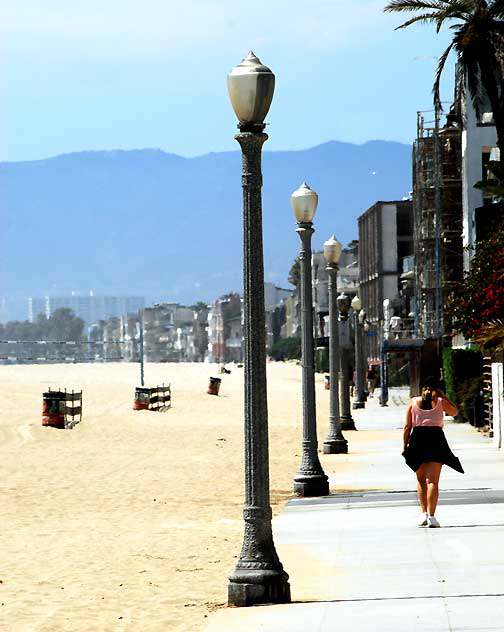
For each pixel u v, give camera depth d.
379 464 66.31
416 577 29.59
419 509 43.47
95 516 52.81
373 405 164.00
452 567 30.69
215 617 26.45
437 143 191.00
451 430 92.06
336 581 29.88
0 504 58.69
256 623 25.45
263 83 26.91
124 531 46.81
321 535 38.25
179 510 54.03
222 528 46.53
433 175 192.25
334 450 75.19
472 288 86.25
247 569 27.97
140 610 29.92
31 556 40.72
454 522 39.06
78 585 34.34
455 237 191.50
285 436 107.69
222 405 174.00
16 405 160.00
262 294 27.47
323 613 26.02
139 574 35.81
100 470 77.25
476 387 91.19
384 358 161.62
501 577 28.88
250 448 27.94
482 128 158.12
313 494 51.28
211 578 34.50
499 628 23.30
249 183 27.34
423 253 199.88
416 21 100.31
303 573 31.33
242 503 56.03
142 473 74.31
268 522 28.16
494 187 91.19
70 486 67.00
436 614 25.00
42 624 28.62
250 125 27.27
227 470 75.50
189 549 40.69
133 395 192.38
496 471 57.12
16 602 31.92
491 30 99.62
